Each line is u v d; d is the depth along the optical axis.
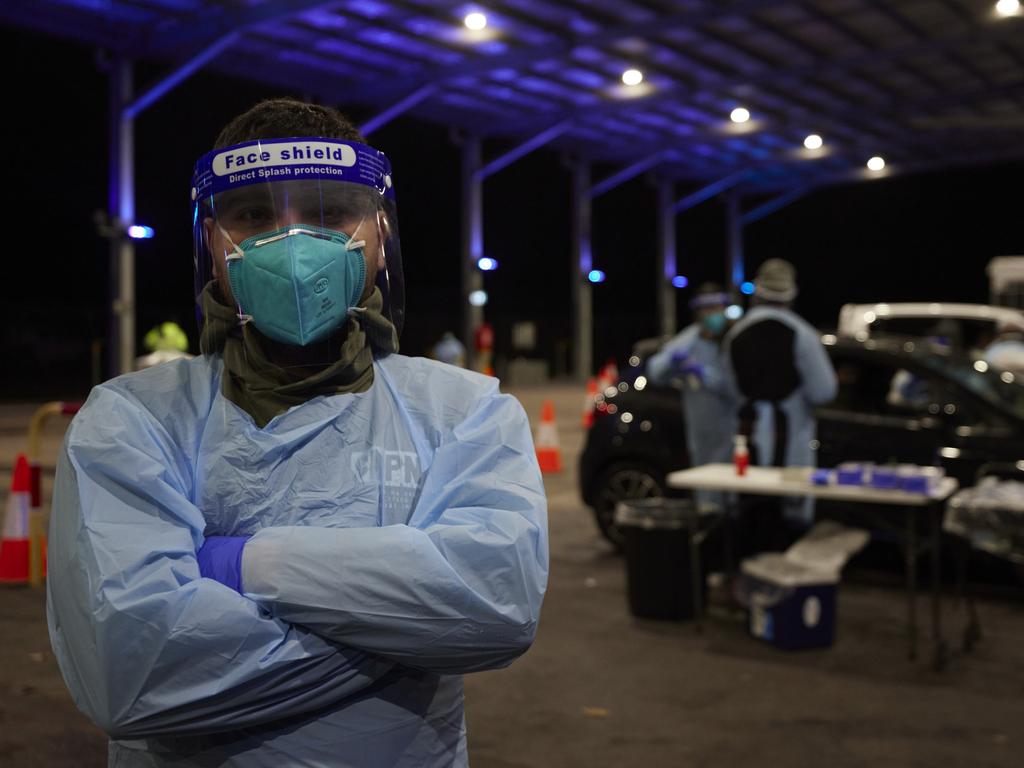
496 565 1.29
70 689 1.25
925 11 21.58
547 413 12.32
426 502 1.37
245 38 21.28
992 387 6.85
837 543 6.01
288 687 1.23
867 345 7.12
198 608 1.19
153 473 1.26
